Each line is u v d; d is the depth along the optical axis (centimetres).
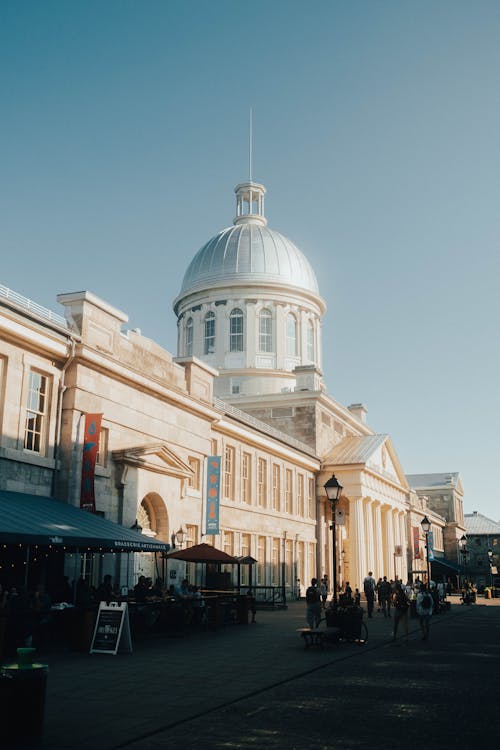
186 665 1630
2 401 2356
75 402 2609
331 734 976
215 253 7150
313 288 7294
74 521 2216
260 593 4494
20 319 2367
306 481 5594
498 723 1050
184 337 7181
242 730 995
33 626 1814
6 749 884
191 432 3491
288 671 1552
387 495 6681
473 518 12712
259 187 7881
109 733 966
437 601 3978
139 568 2967
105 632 1825
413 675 1523
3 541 1781
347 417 6700
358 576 5534
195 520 3491
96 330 2772
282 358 6800
